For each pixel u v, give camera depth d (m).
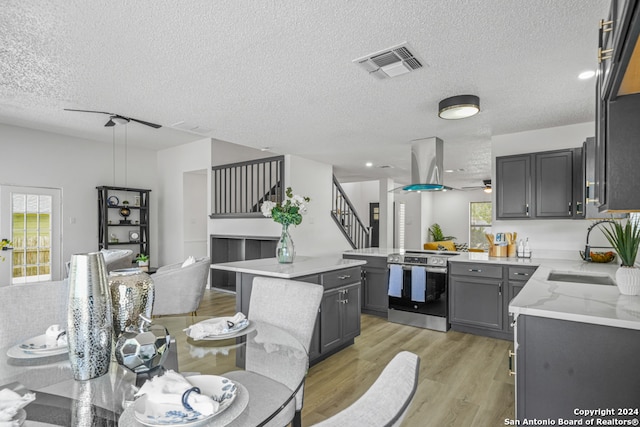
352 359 3.13
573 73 2.53
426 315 4.11
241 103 3.21
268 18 1.89
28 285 1.78
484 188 8.40
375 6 1.77
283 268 2.93
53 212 5.65
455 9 1.78
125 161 6.64
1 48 2.26
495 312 3.71
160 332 1.33
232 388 1.07
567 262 3.51
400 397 0.55
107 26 1.99
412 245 10.78
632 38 0.89
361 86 2.79
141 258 5.98
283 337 1.72
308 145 4.92
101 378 1.23
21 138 5.29
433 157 4.39
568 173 3.55
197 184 6.88
